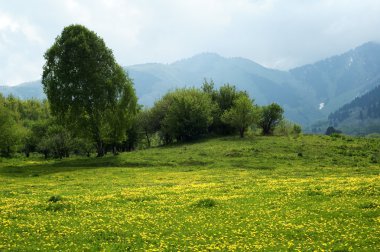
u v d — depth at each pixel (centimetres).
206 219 2209
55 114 8119
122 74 8438
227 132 10981
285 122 10806
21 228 2052
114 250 1675
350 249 1548
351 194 2703
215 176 4838
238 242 1739
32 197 3234
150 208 2567
